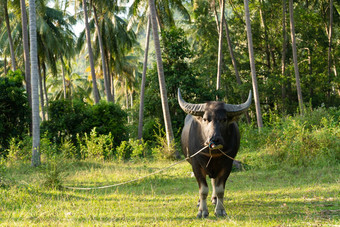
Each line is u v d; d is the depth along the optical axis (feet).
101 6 83.92
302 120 52.13
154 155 53.83
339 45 93.86
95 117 63.98
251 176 32.86
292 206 18.98
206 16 97.19
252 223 15.35
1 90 57.26
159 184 31.07
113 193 26.03
